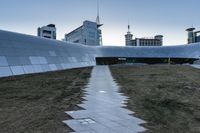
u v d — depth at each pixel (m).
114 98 14.27
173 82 22.25
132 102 12.95
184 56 87.75
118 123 8.80
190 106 11.80
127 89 18.19
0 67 29.62
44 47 47.44
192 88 18.14
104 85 20.86
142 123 8.83
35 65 38.12
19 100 13.45
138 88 18.55
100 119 9.36
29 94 15.65
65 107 11.55
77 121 9.03
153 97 14.41
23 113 10.29
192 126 8.49
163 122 8.98
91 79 26.19
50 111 10.67
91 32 174.12
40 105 12.02
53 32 168.00
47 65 42.00
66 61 52.06
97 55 82.44
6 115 9.94
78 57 62.22
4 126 8.34
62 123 8.73
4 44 34.69
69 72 36.84
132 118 9.55
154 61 92.62
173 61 90.19
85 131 7.81
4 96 14.84
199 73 32.78
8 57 32.91
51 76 29.62
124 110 10.98
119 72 36.16
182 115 10.04
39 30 165.12
